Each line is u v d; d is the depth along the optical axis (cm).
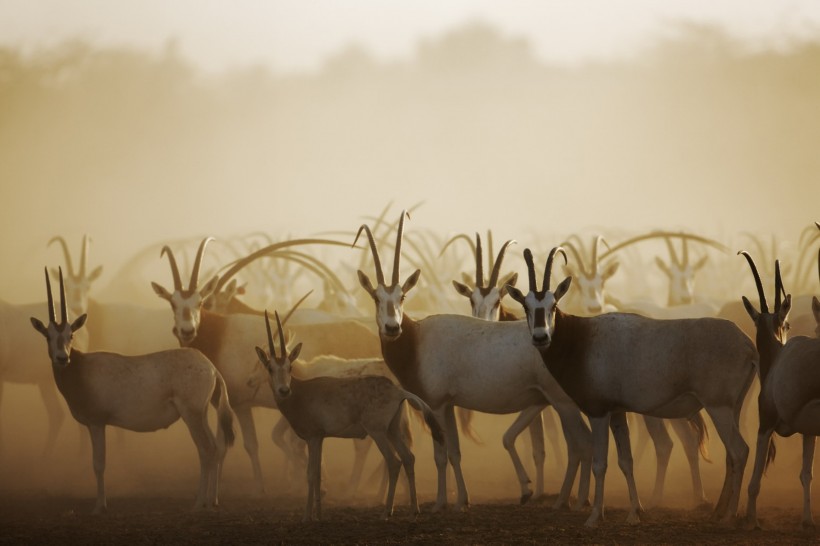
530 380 5141
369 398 4922
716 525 4578
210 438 5444
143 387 5369
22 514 5269
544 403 5266
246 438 5994
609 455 6944
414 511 4928
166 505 5531
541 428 5531
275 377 4925
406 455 4959
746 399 6706
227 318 6228
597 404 4728
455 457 5266
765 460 4550
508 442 5400
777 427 4522
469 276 8075
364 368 5622
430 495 5778
